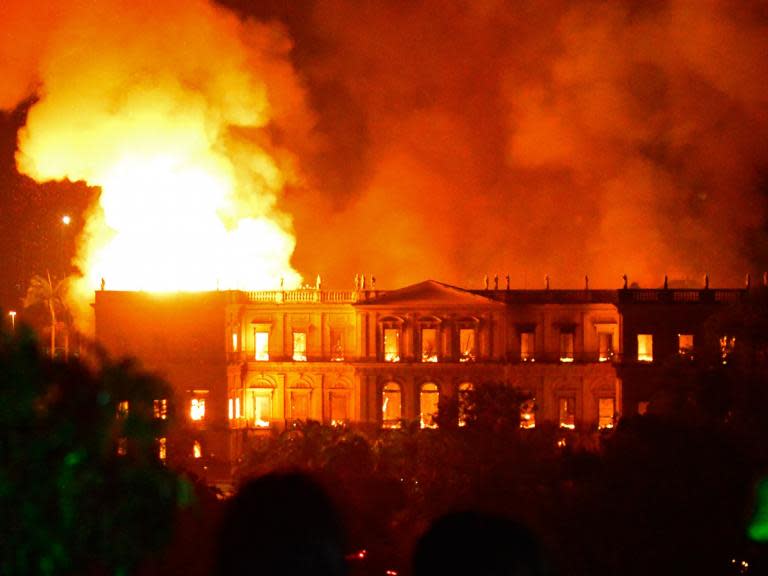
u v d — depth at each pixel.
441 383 141.75
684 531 66.88
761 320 102.38
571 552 67.12
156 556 19.20
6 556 16.92
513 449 92.00
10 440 17.23
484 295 143.00
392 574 61.78
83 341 19.47
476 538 11.80
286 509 11.71
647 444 70.50
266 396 146.12
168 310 141.75
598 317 141.00
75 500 17.62
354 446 101.12
